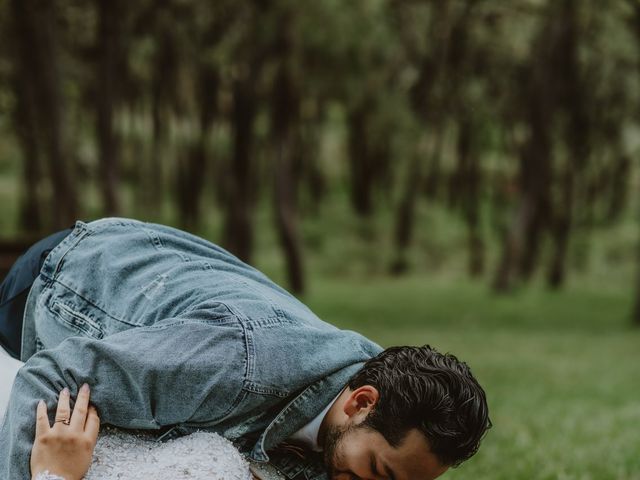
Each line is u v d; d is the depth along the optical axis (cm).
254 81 1761
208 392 238
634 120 2545
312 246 2930
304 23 1630
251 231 1886
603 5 1895
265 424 256
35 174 2273
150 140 2997
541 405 748
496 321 1652
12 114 1670
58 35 1452
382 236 3033
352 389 251
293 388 249
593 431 606
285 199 1909
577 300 2148
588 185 3222
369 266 2811
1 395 260
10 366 277
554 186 2691
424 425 227
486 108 2530
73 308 271
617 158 3192
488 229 3312
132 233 288
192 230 2670
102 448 240
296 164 2984
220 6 1702
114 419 240
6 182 3164
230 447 247
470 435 230
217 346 242
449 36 2155
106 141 1520
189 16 1773
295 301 292
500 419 647
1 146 3166
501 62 2316
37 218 2339
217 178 2992
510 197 3219
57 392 238
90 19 1565
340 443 240
